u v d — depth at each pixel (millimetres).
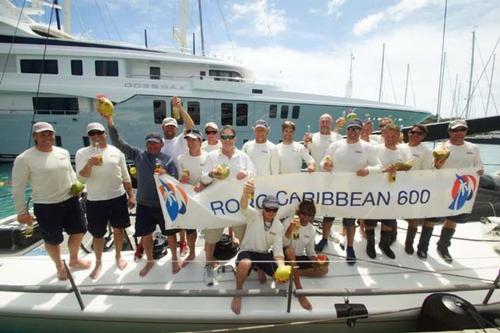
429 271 2703
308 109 12516
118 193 2799
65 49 10828
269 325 2143
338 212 3014
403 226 4055
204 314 2301
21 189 2477
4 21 10484
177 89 11617
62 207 2633
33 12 11750
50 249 2637
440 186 2984
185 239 3322
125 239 3645
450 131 3018
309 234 2703
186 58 11945
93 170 2668
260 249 2582
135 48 11641
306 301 2369
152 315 2303
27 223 2525
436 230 3936
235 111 12039
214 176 2617
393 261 3027
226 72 12688
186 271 2840
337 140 3449
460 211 3006
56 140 11352
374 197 2984
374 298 2518
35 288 2223
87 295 2477
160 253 3154
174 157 3375
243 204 2518
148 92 11289
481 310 2385
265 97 12094
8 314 2346
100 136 2723
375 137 4527
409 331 2418
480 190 4520
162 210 2680
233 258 3117
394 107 13031
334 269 2885
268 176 2928
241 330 2221
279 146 3406
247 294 2209
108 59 11094
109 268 2867
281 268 2199
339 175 2963
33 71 10914
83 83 11023
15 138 11297
